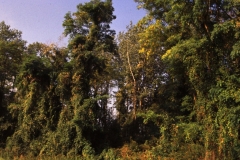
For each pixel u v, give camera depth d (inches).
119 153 1018.7
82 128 1037.8
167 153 944.3
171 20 969.5
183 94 1152.8
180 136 959.0
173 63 1001.5
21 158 1080.8
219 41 831.1
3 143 1330.0
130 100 1370.6
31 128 1164.5
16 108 1242.0
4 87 1471.5
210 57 867.4
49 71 1178.0
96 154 1053.2
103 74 1230.3
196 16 834.8
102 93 1305.4
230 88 803.4
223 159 812.6
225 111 794.8
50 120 1148.5
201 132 903.1
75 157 1026.7
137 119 1269.7
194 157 872.3
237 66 842.8
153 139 1082.7
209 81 874.1
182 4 845.2
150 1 1065.5
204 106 895.1
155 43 1061.1
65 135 1064.2
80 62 1101.7
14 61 1491.1
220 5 860.0
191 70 886.4
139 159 950.4
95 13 1196.5
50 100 1160.8
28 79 1186.0
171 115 1107.3
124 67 1370.6
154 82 1328.7
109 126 1275.8
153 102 1341.0
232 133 774.5
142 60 1343.5
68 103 1104.2
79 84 1082.7
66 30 1182.9
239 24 771.4
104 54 1238.3
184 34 976.3
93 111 1062.4
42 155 1086.4
